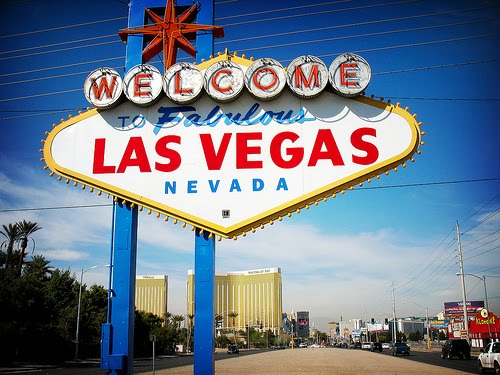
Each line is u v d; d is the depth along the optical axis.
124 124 14.76
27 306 44.28
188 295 163.38
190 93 14.48
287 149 14.09
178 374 30.94
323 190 13.67
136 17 16.70
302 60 14.29
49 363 47.19
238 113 14.50
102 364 13.75
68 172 14.49
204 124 14.52
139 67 14.77
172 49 16.17
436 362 43.69
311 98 14.27
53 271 68.12
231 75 14.48
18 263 62.22
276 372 31.78
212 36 16.17
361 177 13.74
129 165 14.45
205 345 13.58
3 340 44.28
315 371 32.34
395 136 13.81
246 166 14.09
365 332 180.38
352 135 13.95
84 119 14.86
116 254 14.38
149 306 177.88
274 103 14.45
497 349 28.09
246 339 174.00
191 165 14.28
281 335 186.88
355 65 14.11
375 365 39.41
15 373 33.62
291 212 13.79
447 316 150.50
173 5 16.56
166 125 14.63
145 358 70.88
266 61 14.44
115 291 14.20
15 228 59.56
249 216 13.78
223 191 14.01
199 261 13.96
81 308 62.78
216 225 13.80
